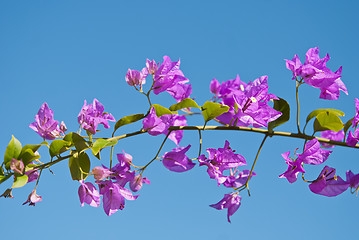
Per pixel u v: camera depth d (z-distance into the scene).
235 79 1.01
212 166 0.87
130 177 0.88
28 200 0.83
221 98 1.01
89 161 0.84
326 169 0.89
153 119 0.85
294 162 0.86
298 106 0.89
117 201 0.86
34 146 0.83
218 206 0.91
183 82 0.88
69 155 0.84
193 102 0.87
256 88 0.86
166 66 0.88
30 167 0.83
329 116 0.88
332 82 0.87
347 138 0.88
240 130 0.89
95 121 0.84
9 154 0.82
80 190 0.83
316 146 0.86
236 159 0.88
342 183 0.88
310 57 0.89
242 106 0.86
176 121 0.94
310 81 0.88
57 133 0.87
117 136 0.85
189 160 0.88
